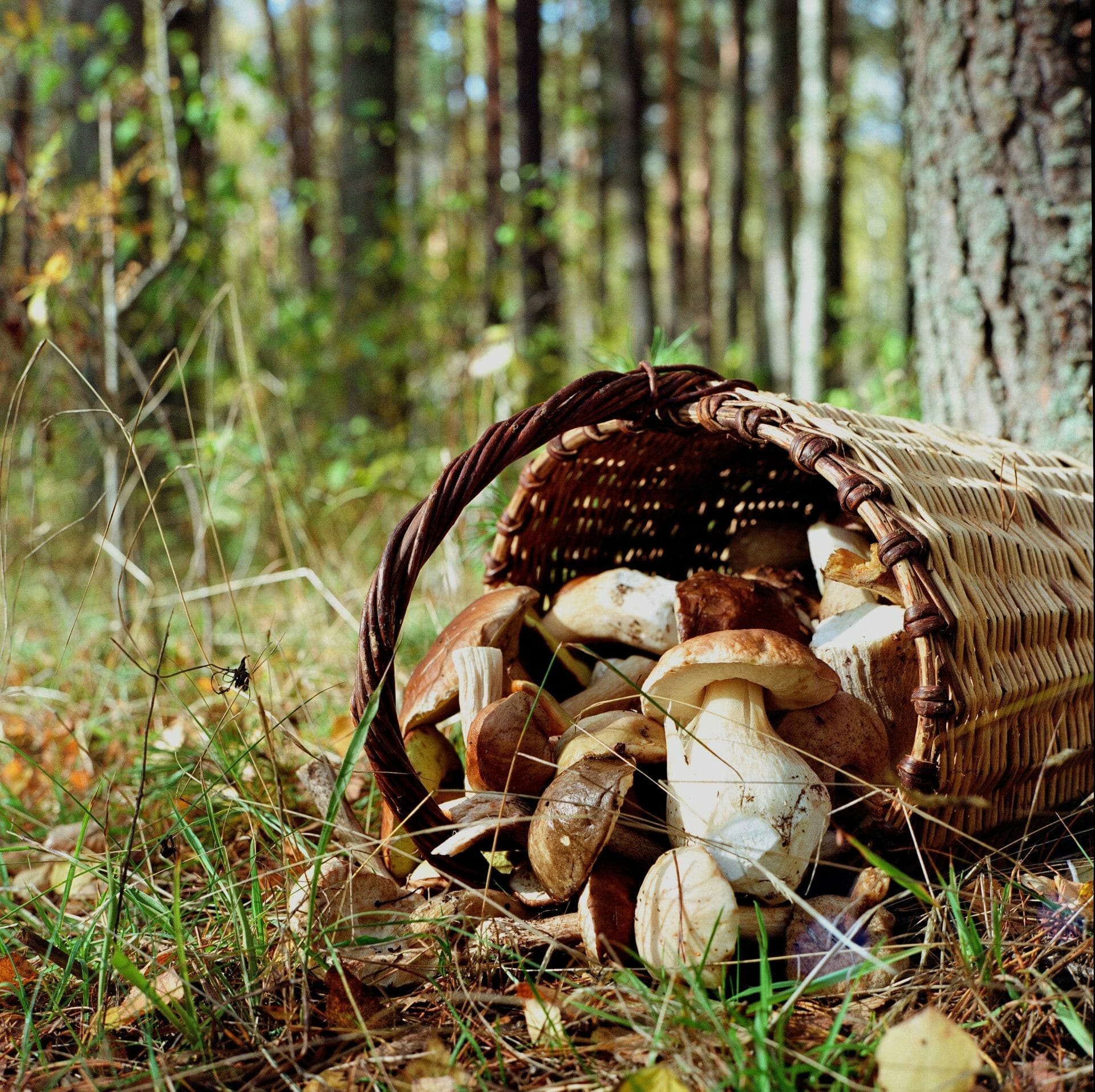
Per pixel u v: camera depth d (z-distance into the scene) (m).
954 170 1.08
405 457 1.89
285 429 1.67
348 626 1.16
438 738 0.79
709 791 0.68
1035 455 0.91
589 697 0.81
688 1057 0.60
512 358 1.30
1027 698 0.73
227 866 0.73
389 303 2.48
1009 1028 0.62
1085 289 1.03
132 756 0.98
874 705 0.73
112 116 1.69
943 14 1.08
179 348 1.84
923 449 0.79
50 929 0.71
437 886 0.74
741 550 0.91
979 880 0.69
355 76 2.77
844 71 4.62
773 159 3.46
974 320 1.07
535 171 2.51
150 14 2.02
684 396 0.77
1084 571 0.81
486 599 0.80
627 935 0.67
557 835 0.67
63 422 1.62
